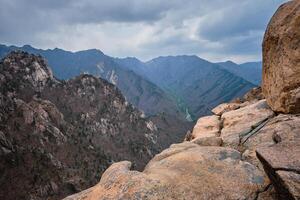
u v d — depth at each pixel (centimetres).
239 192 1092
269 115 1827
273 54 1889
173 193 1075
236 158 1323
